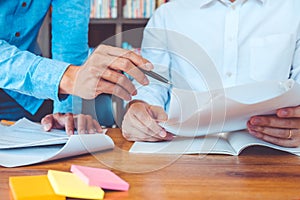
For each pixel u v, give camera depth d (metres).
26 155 0.73
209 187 0.60
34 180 0.58
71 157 0.76
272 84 0.81
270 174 0.68
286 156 0.81
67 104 0.98
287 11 1.41
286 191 0.59
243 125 0.88
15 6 1.13
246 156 0.80
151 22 1.53
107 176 0.60
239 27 1.41
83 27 1.25
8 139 0.81
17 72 0.84
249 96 0.81
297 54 1.37
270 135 0.85
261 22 1.41
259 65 1.39
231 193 0.58
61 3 1.22
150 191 0.58
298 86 0.77
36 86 0.84
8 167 0.69
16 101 1.27
